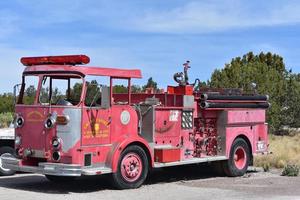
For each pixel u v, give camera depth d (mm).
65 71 11453
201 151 14469
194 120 14312
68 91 11625
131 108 12414
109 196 11031
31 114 11695
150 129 12812
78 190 11852
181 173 15719
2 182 13164
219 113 14953
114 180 11789
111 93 11875
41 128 11484
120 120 12078
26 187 12289
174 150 13172
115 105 11977
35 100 11758
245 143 15578
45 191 11656
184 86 14039
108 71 11797
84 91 11258
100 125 11562
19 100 12094
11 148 14367
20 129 11906
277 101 34406
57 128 11211
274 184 13453
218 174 15219
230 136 15000
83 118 11211
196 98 14312
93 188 12188
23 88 12086
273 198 11062
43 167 11211
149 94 13859
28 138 11734
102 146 11609
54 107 11289
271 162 18188
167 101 13719
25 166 11609
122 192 11633
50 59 11789
